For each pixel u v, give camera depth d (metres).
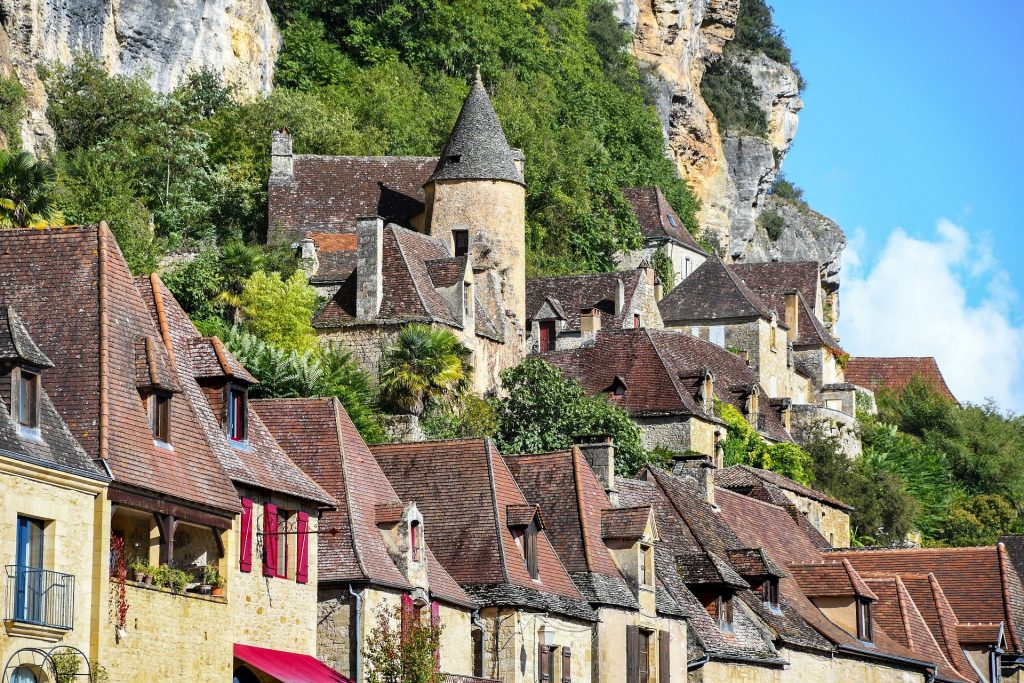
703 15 184.75
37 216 68.00
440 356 82.88
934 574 86.75
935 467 129.25
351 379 80.44
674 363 103.62
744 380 111.62
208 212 103.88
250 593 46.34
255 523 46.97
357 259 87.69
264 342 76.19
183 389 45.62
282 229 100.50
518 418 85.69
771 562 71.31
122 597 40.84
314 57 135.50
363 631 49.75
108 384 42.38
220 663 44.19
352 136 119.06
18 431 38.97
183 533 45.56
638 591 61.31
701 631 65.19
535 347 108.94
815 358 133.62
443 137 131.38
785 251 184.50
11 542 37.81
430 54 142.38
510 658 54.88
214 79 120.00
